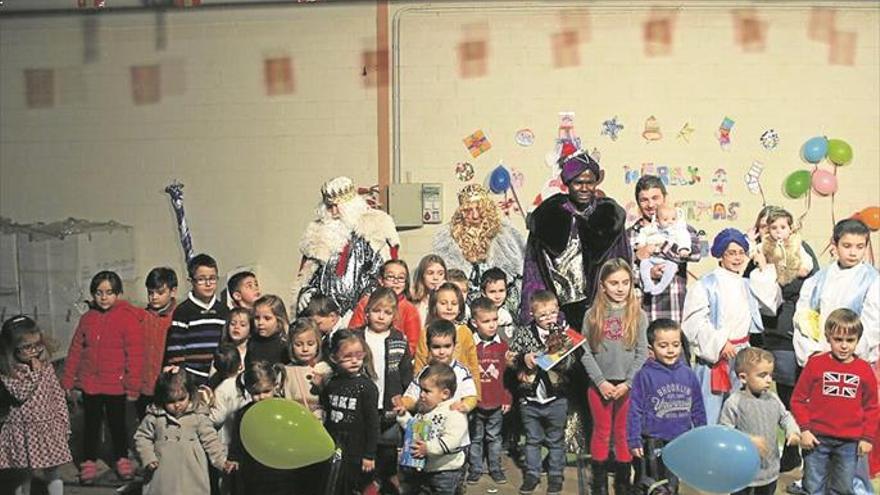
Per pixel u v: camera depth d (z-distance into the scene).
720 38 8.86
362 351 5.94
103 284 7.00
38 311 9.13
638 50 8.86
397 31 8.94
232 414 5.99
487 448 6.79
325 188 7.79
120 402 6.96
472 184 8.91
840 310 5.94
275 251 9.09
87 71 9.13
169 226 9.15
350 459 5.86
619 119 8.89
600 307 6.30
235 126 9.07
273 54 9.02
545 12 8.86
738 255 6.70
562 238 6.75
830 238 8.92
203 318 6.80
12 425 6.10
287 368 6.06
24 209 9.20
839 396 5.89
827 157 8.88
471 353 6.53
